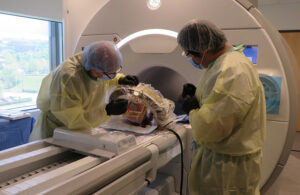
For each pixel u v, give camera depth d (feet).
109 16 5.53
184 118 4.76
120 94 4.30
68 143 3.44
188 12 4.74
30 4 11.09
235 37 4.42
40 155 3.08
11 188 2.24
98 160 2.96
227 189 3.40
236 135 3.26
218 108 3.01
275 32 4.29
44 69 12.91
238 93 2.98
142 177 3.16
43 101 4.58
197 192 3.75
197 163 3.75
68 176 2.56
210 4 4.54
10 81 11.58
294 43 15.90
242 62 3.19
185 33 3.46
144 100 4.17
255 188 3.55
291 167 9.97
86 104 4.20
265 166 4.49
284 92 4.22
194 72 4.80
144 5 5.14
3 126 7.93
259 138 3.35
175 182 4.81
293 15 15.81
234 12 4.39
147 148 3.32
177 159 4.71
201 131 3.15
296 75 4.79
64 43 6.34
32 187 2.26
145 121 4.22
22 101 12.19
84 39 5.89
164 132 4.07
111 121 4.40
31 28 12.03
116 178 2.67
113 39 5.52
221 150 3.35
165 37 4.99
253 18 4.30
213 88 3.09
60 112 3.81
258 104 3.24
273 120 4.34
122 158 2.91
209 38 3.35
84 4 5.97
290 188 8.15
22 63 11.93
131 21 5.30
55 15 12.31
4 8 10.11
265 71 4.28
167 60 5.04
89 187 2.31
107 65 3.82
